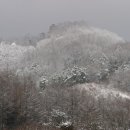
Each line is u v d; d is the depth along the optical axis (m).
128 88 135.25
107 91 124.56
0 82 69.12
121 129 73.50
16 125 58.31
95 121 69.50
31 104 66.38
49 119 61.53
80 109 79.31
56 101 81.38
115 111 83.75
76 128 53.12
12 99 62.66
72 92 89.81
